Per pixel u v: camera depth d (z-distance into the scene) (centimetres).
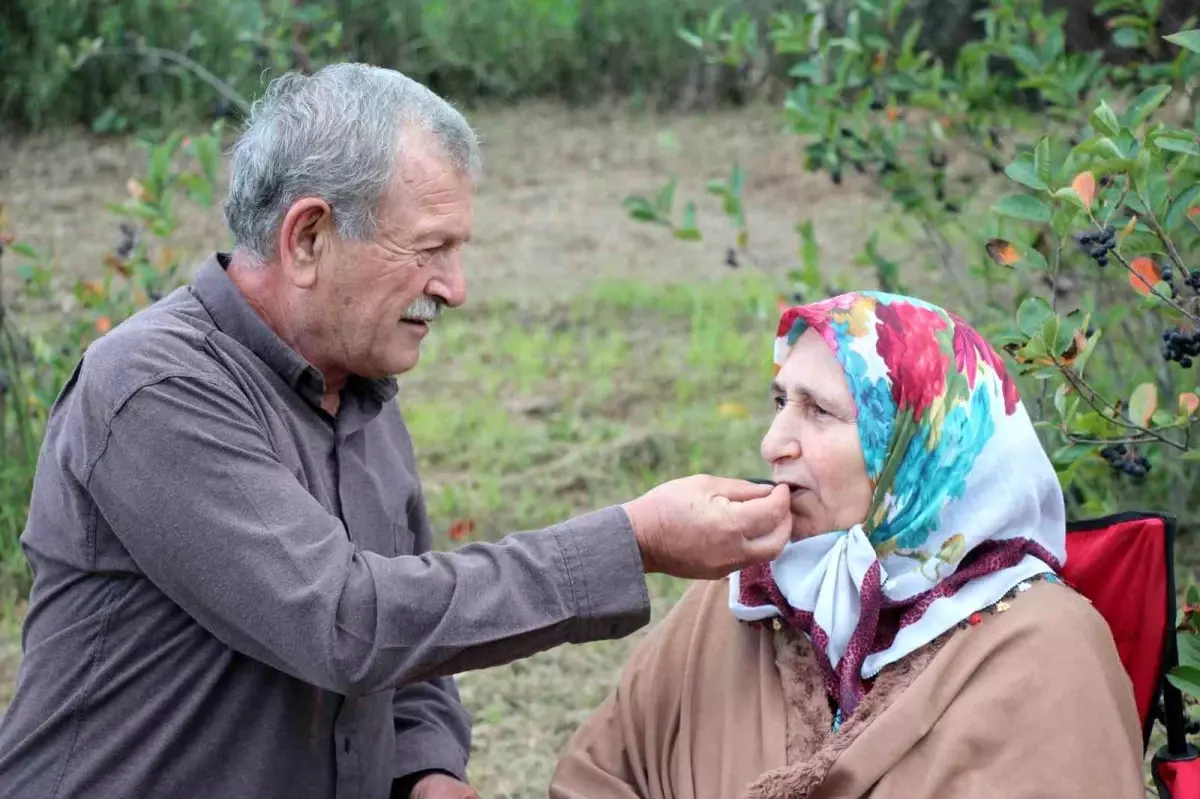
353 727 251
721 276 843
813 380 243
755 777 244
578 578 229
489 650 226
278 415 244
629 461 607
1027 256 303
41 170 1033
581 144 1112
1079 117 464
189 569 227
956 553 236
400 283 242
